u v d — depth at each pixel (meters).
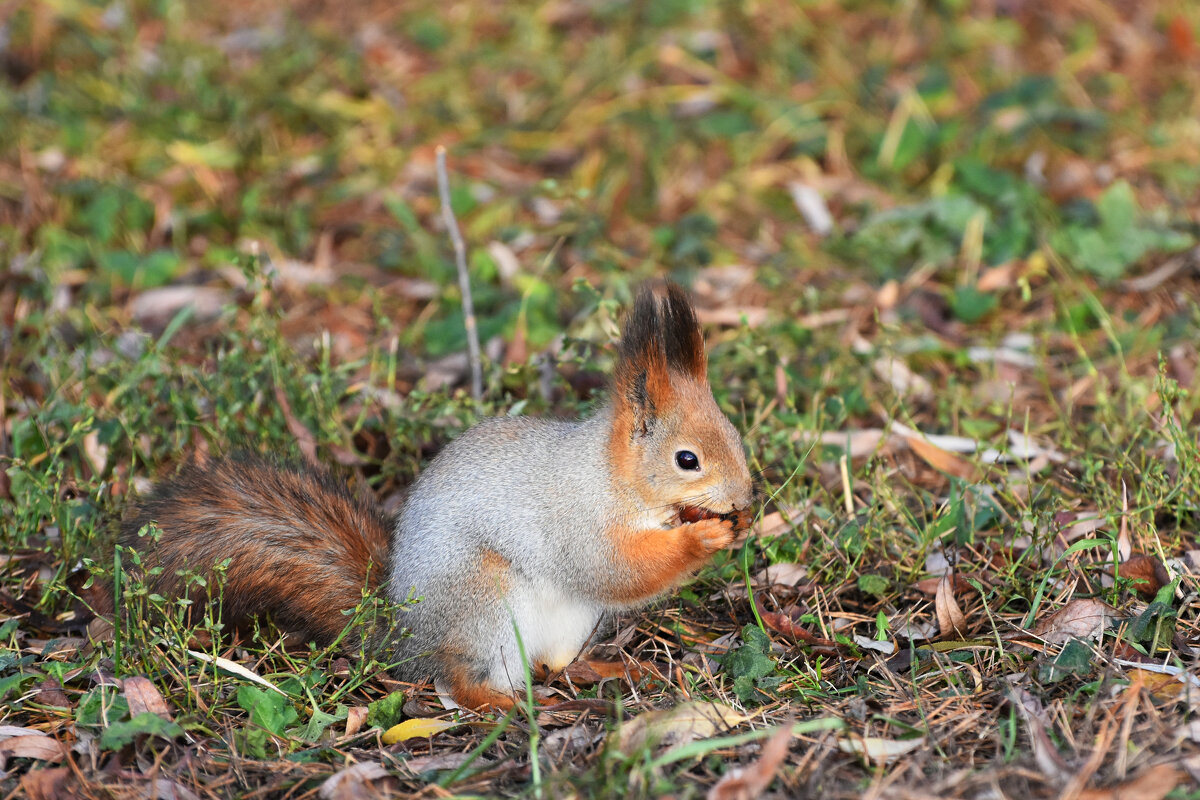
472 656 8.02
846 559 8.94
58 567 9.12
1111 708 6.93
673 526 8.22
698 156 15.76
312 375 10.72
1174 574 8.25
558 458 8.20
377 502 9.21
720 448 7.94
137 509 8.65
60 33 17.81
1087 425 10.55
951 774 6.45
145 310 12.98
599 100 16.80
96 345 11.63
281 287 13.44
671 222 14.67
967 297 12.58
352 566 8.34
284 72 17.11
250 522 8.34
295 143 16.33
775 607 8.66
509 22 18.80
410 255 14.05
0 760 7.07
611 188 14.91
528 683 7.13
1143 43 17.55
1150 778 6.16
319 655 7.95
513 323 12.23
